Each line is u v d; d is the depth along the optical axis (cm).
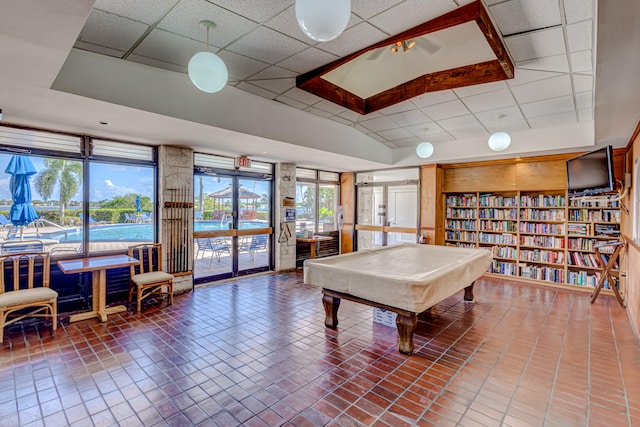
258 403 232
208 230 570
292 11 236
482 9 232
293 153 555
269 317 405
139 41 269
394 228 742
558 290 538
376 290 299
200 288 541
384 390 248
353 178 827
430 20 250
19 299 330
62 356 299
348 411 223
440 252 479
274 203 681
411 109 464
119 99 293
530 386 254
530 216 602
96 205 443
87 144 427
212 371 275
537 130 513
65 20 157
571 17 244
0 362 287
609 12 152
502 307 447
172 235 502
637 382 261
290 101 427
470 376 269
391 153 693
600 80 239
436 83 386
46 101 284
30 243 394
